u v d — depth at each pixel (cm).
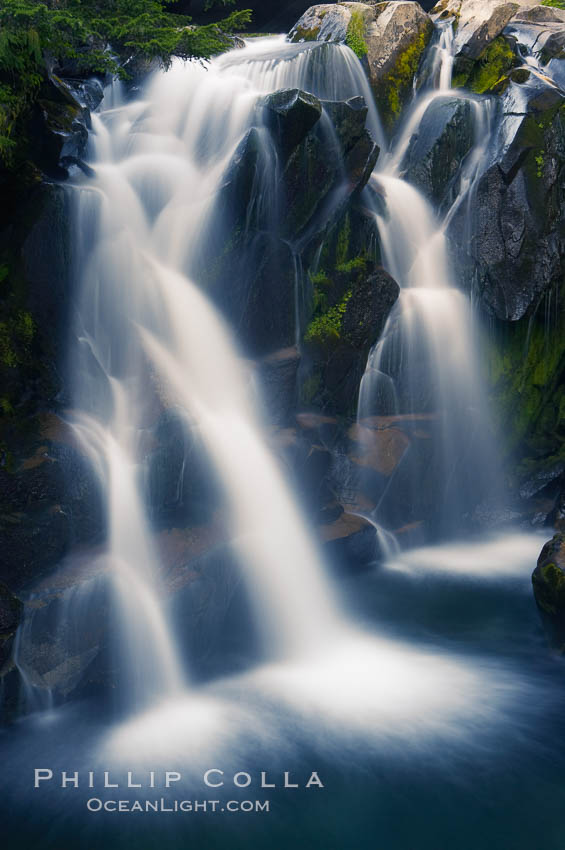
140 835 578
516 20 1559
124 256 931
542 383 1309
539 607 868
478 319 1275
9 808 603
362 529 1038
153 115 1157
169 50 987
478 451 1277
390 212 1214
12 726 693
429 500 1191
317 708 732
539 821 595
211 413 912
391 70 1358
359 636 887
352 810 605
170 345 938
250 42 1554
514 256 1238
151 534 827
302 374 1091
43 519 748
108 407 876
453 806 609
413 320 1192
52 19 840
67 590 723
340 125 1057
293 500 977
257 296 1023
